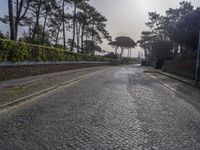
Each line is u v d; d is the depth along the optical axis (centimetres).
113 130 799
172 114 1067
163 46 6531
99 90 1748
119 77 3031
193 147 670
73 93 1569
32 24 4669
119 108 1148
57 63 3591
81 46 7562
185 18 3634
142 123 897
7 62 2077
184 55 3822
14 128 782
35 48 2716
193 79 2845
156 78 3181
